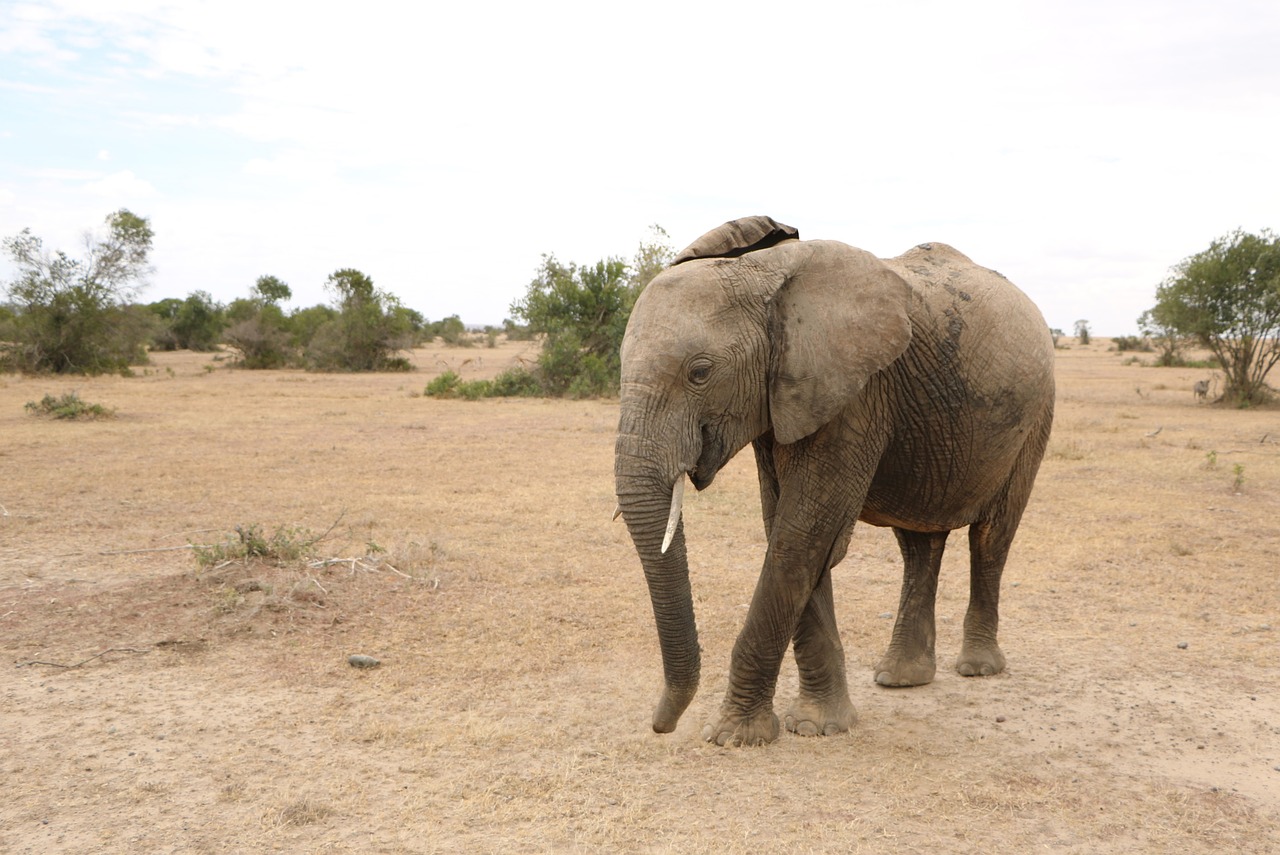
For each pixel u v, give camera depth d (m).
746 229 4.62
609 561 8.74
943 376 4.76
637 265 31.25
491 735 4.90
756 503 11.66
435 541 9.03
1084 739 4.99
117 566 8.18
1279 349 27.94
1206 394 29.34
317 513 10.84
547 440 18.31
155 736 4.87
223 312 75.50
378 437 18.70
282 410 24.78
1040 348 5.23
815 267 4.34
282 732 4.95
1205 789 4.41
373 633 6.57
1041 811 4.15
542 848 3.76
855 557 9.18
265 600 6.85
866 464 4.65
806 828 3.95
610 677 5.84
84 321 40.81
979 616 6.02
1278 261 26.78
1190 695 5.63
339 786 4.31
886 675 5.78
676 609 4.23
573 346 30.22
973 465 5.02
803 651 5.07
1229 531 10.13
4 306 42.03
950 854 3.75
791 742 4.91
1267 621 7.07
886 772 4.53
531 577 8.09
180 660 5.98
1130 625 7.02
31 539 9.23
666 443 4.11
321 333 51.47
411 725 5.05
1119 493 12.49
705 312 4.20
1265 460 15.70
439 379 30.55
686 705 4.38
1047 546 9.46
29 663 5.87
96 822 3.96
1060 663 6.21
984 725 5.18
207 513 10.76
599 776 4.45
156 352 73.88
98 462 14.71
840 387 4.25
